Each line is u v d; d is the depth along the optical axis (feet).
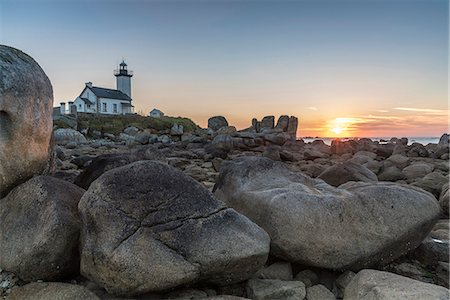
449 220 20.17
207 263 11.42
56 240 11.98
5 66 14.03
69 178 22.61
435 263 14.99
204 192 13.07
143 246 11.16
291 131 146.10
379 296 10.51
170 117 230.48
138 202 12.05
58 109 191.01
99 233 11.43
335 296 12.64
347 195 14.88
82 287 11.56
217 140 78.74
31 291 11.59
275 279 13.01
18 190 13.89
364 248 13.56
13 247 12.41
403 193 15.24
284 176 17.69
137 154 27.14
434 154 65.31
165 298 11.45
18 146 14.20
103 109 239.71
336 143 75.05
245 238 12.10
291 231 13.51
